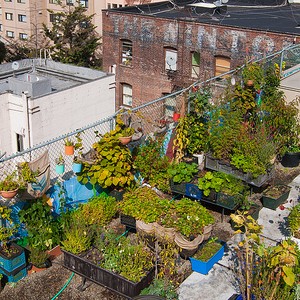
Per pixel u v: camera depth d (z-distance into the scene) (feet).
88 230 28.99
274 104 40.91
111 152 34.37
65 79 75.46
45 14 191.21
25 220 29.99
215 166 36.63
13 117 61.87
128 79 102.99
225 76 48.32
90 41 137.59
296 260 23.15
